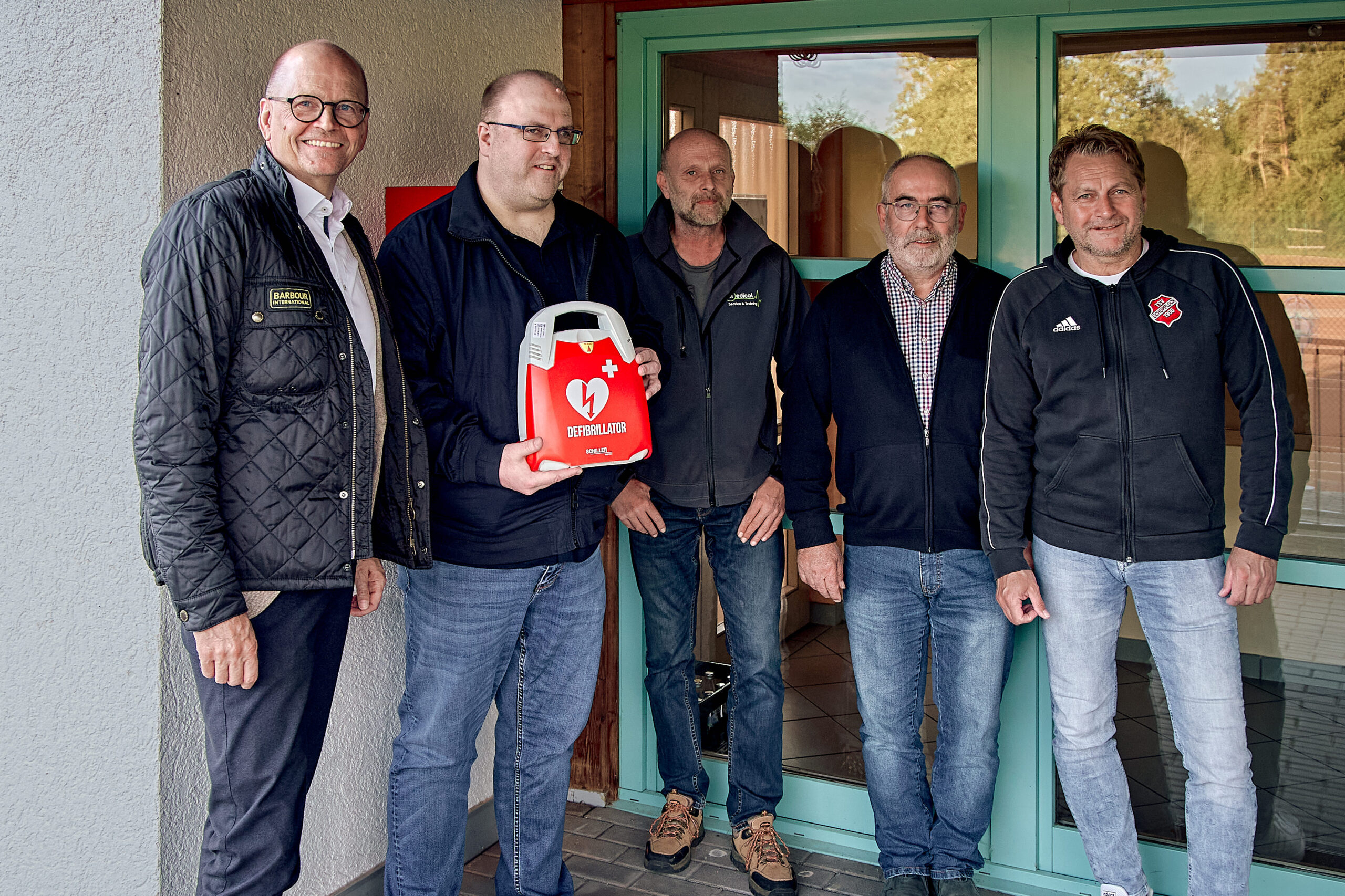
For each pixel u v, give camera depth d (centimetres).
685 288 246
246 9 192
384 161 228
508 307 196
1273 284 226
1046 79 239
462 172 252
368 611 197
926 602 229
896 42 252
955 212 218
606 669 288
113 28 179
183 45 180
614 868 258
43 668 192
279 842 166
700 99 274
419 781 203
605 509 212
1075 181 198
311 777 172
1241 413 199
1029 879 248
